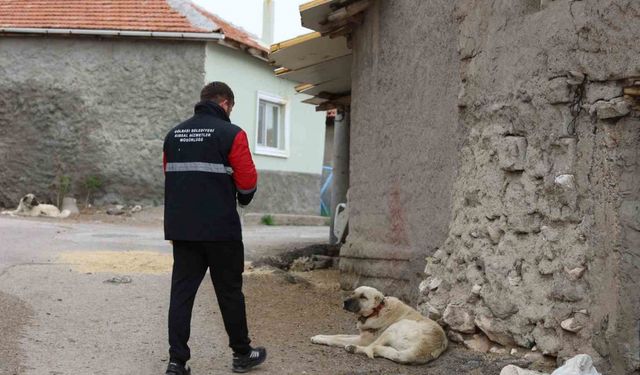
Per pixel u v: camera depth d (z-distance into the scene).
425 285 6.59
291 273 10.31
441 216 6.76
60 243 11.10
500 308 5.61
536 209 5.43
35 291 7.32
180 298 4.89
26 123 17.78
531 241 5.47
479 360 5.49
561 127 5.25
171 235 4.88
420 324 5.69
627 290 4.75
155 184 17.58
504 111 5.79
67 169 17.67
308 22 8.52
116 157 17.62
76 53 17.69
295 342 6.13
